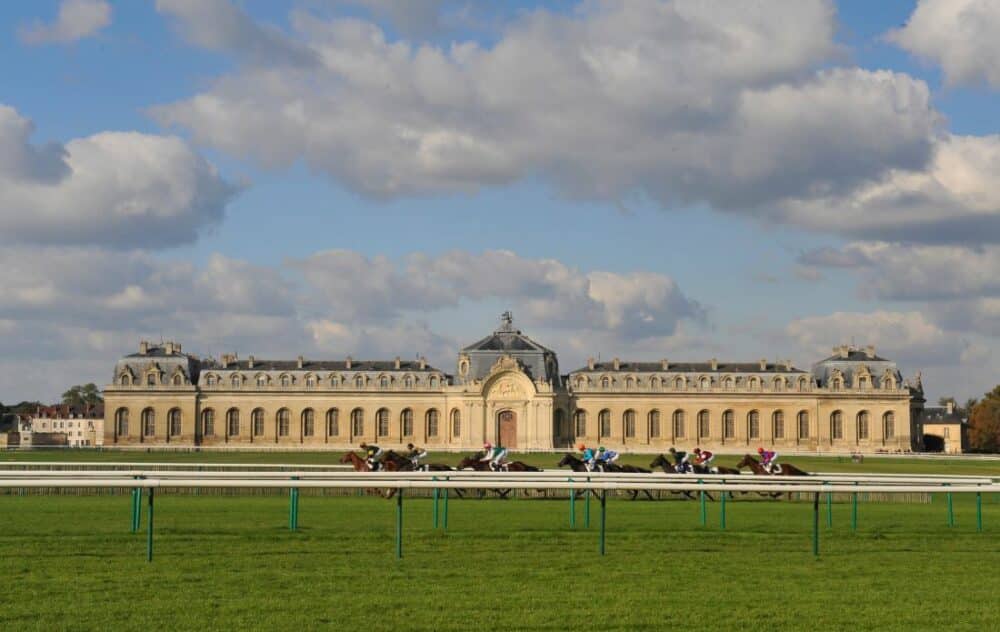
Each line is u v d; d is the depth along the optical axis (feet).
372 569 134.92
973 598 122.83
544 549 152.56
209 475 173.37
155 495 253.65
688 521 193.77
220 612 112.57
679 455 279.69
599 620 111.34
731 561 144.36
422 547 152.05
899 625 111.04
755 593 124.16
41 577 128.77
